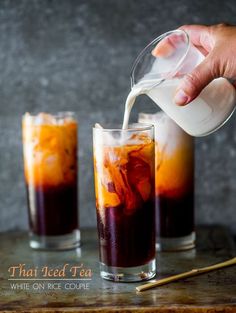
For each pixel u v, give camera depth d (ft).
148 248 1.82
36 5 2.41
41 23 2.41
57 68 2.44
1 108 2.47
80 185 2.52
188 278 1.82
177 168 2.09
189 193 2.13
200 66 1.70
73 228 2.19
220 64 1.69
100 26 2.41
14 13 2.41
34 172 2.15
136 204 1.78
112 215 1.79
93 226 2.54
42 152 2.13
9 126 2.48
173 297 1.69
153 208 1.84
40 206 2.16
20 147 2.50
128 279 1.82
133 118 2.46
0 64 2.44
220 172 2.48
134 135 1.75
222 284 1.77
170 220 2.11
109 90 2.45
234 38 1.73
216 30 1.85
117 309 1.62
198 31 1.92
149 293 1.72
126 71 2.43
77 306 1.65
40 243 2.18
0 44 2.43
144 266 1.82
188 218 2.13
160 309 1.62
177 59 1.80
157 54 1.82
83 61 2.43
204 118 1.80
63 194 2.16
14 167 2.51
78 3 2.40
